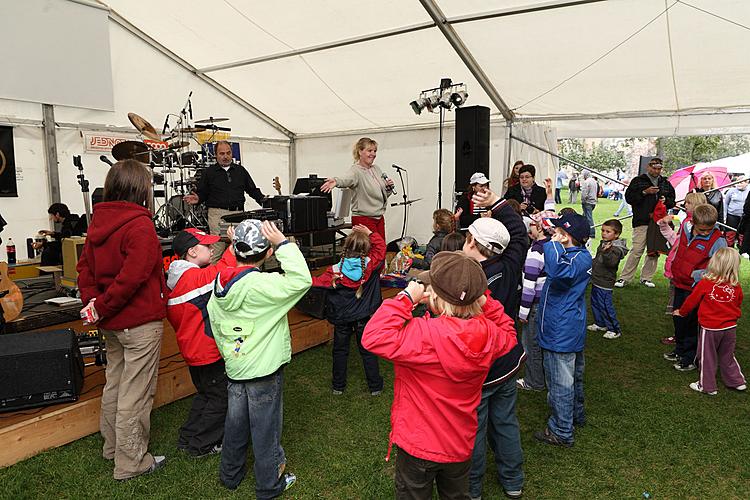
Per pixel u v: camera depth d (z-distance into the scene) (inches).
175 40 266.2
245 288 80.1
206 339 96.3
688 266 144.9
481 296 62.9
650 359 157.3
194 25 245.8
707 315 129.1
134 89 272.7
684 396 130.3
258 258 85.6
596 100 259.4
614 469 96.9
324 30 232.5
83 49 244.1
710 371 130.2
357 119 335.0
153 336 90.4
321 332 168.2
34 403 102.1
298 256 83.8
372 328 60.6
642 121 262.4
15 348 102.1
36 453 99.0
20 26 223.0
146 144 227.8
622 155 1088.8
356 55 251.6
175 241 106.1
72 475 92.7
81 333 137.7
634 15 187.0
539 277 124.5
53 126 241.6
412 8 205.2
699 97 237.9
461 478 65.4
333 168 366.3
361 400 127.1
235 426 86.3
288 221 207.3
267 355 82.8
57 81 236.8
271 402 84.3
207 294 96.3
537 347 131.9
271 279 82.2
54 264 200.2
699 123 248.1
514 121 292.7
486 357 60.1
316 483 92.0
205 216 233.8
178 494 88.0
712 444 106.1
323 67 269.7
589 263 99.1
